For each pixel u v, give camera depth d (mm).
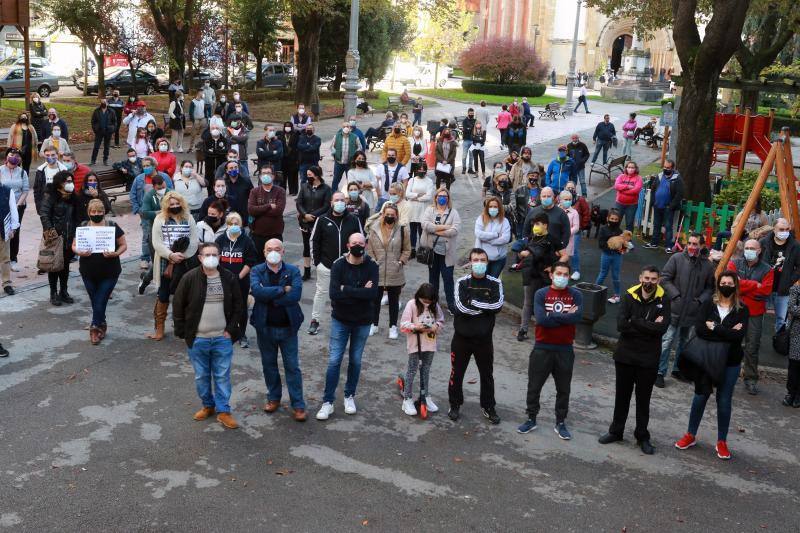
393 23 48156
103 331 10000
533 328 11414
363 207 11719
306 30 37906
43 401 8281
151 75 44812
